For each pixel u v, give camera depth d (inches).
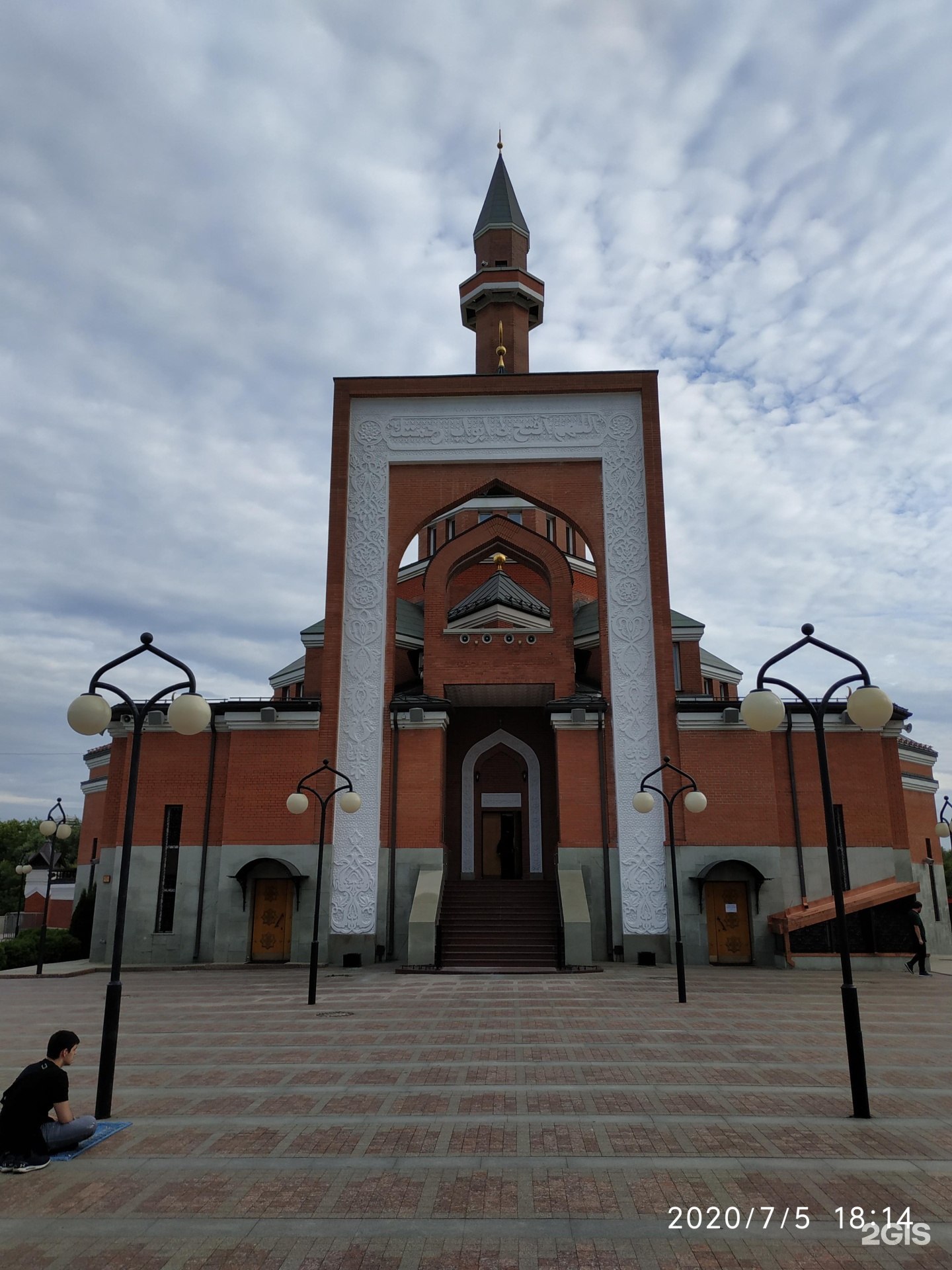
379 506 970.7
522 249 1392.7
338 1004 574.9
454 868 1045.8
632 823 864.9
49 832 817.5
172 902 885.8
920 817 1169.4
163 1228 211.2
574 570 1380.4
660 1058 398.3
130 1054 410.9
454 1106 316.2
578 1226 211.5
